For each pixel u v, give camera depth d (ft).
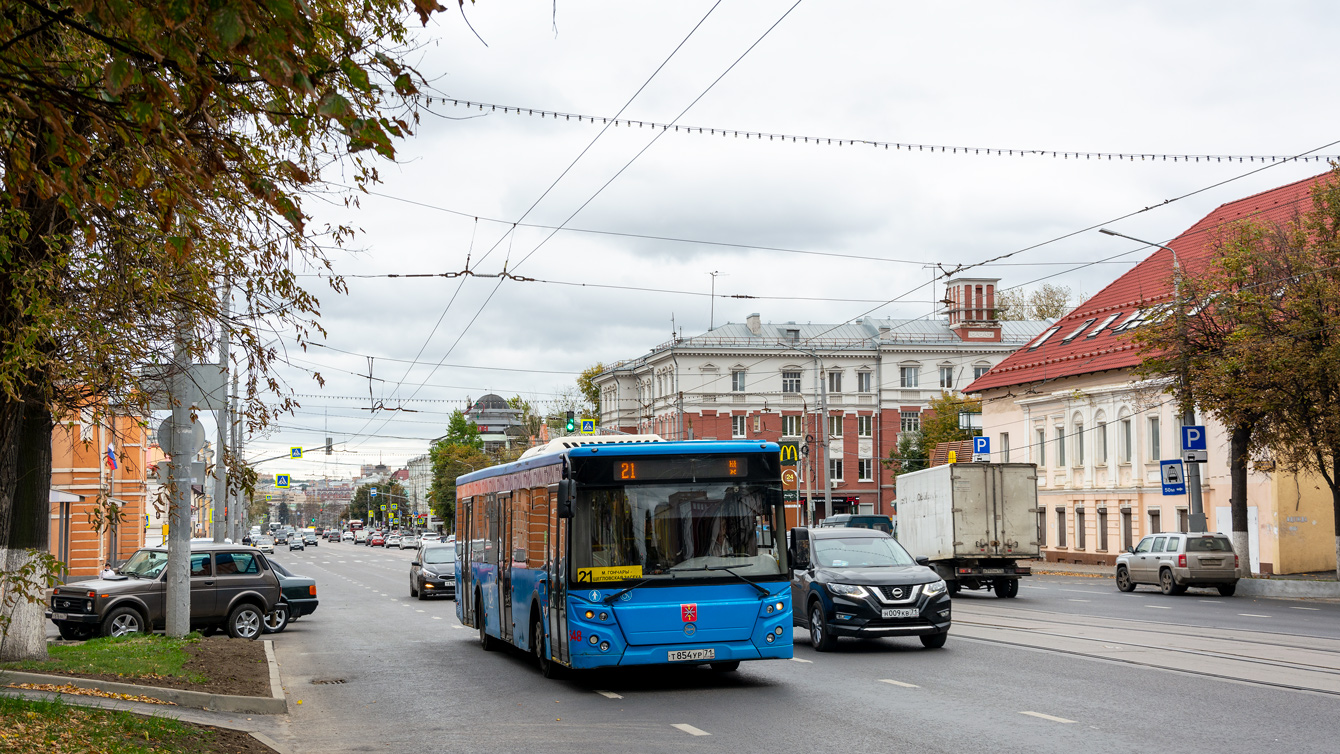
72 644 57.62
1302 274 99.71
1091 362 160.56
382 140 20.08
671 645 43.73
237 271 33.83
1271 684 41.29
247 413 36.68
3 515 43.14
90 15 18.62
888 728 34.68
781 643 44.55
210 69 21.21
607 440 48.70
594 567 43.88
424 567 119.14
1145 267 171.42
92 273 30.96
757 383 277.85
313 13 18.03
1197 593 109.81
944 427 240.53
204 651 55.42
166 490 45.39
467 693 46.21
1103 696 39.55
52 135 20.66
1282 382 99.55
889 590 55.93
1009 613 79.51
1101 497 159.84
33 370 32.86
